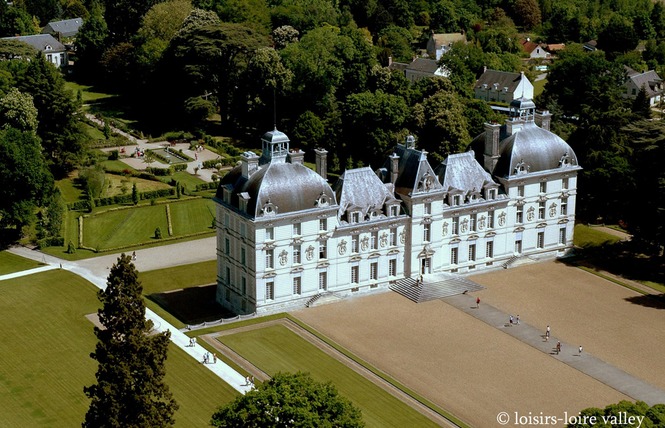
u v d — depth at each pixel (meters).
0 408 178.38
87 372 193.00
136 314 140.75
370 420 175.62
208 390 185.50
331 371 195.00
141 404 138.38
